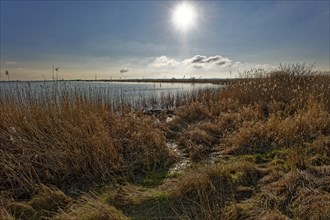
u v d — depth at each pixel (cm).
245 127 566
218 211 298
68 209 314
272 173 368
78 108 571
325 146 433
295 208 294
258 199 317
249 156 446
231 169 387
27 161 415
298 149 430
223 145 520
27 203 328
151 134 522
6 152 414
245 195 332
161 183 384
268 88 871
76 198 350
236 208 297
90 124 514
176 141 590
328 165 376
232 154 478
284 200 310
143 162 446
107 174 414
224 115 668
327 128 520
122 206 322
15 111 536
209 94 1047
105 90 838
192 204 317
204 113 767
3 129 495
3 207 304
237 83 1017
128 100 973
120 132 535
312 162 389
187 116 778
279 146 476
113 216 287
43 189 357
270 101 803
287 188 327
